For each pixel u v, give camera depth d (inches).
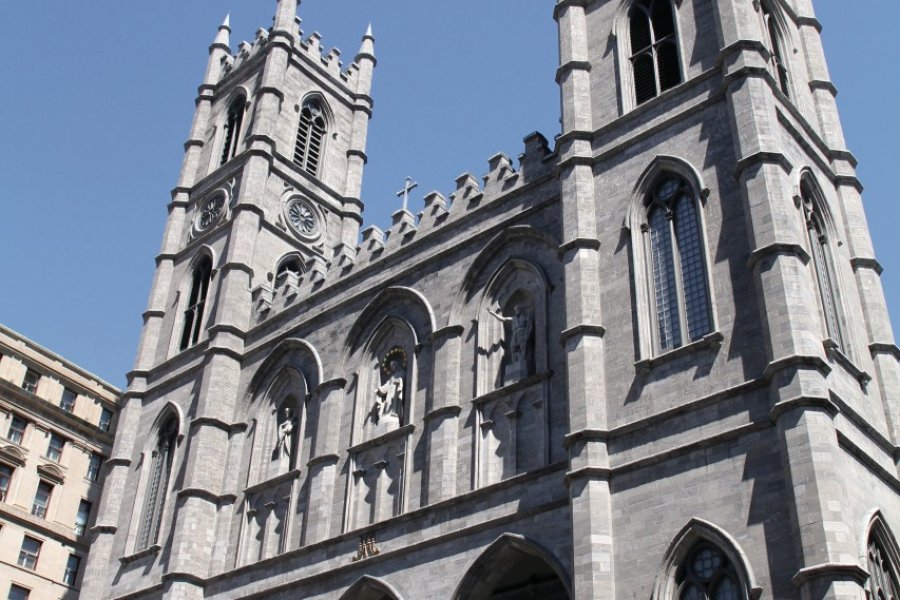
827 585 1130.7
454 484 1691.7
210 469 2129.7
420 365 1892.2
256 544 1999.3
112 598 2164.1
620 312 1567.4
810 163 1700.3
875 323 1635.1
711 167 1567.4
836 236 1673.2
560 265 1737.2
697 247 1539.1
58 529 2773.1
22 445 2778.1
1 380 2768.2
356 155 2972.4
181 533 2031.3
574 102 1827.0
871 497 1344.7
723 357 1408.7
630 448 1427.2
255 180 2613.2
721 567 1270.9
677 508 1334.9
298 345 2175.2
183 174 2861.7
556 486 1517.0
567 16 1961.1
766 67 1609.3
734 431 1321.4
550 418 1612.9
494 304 1835.6
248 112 2839.6
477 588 1561.3
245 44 3043.8
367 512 1831.9
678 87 1689.2
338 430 1973.4
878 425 1509.6
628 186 1665.8
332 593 1745.8
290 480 1993.1
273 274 2551.7
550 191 1831.9
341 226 2839.6
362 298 2102.6
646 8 1881.2
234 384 2267.5
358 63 3189.0
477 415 1721.2
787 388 1285.7
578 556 1371.8
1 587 2581.2
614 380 1517.0
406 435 1827.0
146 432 2404.0
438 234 2018.9
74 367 3004.4
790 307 1342.3
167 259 2723.9
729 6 1679.4
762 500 1259.8
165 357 2513.5
